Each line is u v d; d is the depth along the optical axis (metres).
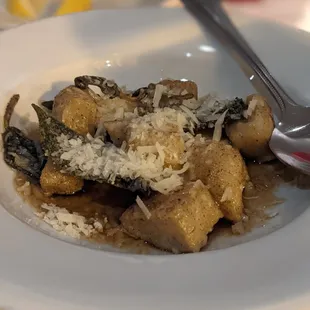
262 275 0.12
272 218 0.16
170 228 0.14
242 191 0.16
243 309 0.11
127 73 0.21
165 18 0.21
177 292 0.11
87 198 0.17
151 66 0.21
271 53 0.20
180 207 0.14
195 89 0.19
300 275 0.12
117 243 0.15
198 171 0.16
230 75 0.21
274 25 0.21
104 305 0.11
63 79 0.20
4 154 0.17
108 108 0.18
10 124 0.18
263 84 0.20
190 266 0.12
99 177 0.15
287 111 0.18
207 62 0.21
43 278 0.12
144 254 0.14
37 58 0.20
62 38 0.21
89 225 0.15
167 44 0.21
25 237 0.13
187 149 0.16
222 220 0.16
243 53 0.20
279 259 0.12
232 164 0.16
